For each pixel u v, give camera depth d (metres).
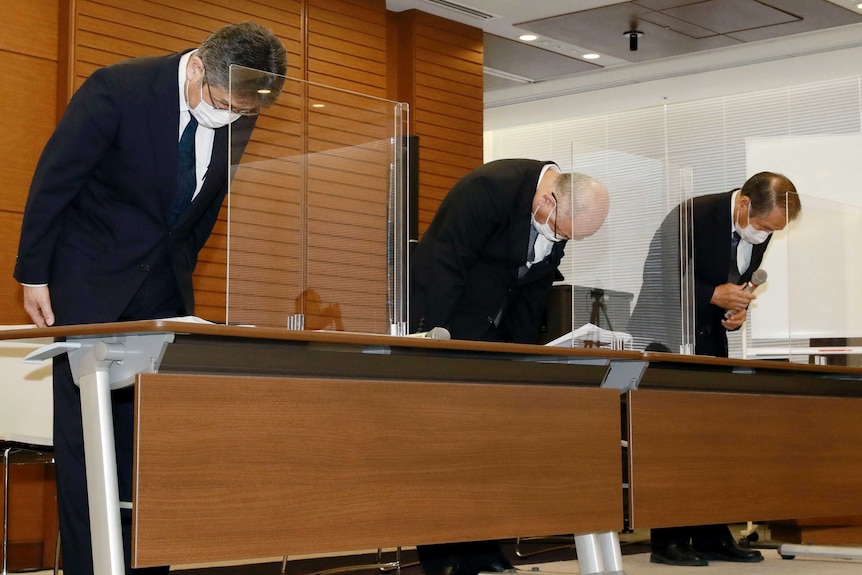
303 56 6.23
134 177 2.37
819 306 4.05
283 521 1.90
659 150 8.64
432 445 2.14
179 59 2.40
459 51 7.17
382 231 2.53
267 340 1.98
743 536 5.26
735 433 2.93
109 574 1.85
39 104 5.05
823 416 3.26
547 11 6.95
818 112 7.96
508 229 3.23
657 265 3.05
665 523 2.68
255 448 1.87
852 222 4.12
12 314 4.86
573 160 2.87
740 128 8.29
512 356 2.53
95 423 1.90
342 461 1.99
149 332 1.79
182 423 1.79
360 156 2.49
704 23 7.10
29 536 4.85
